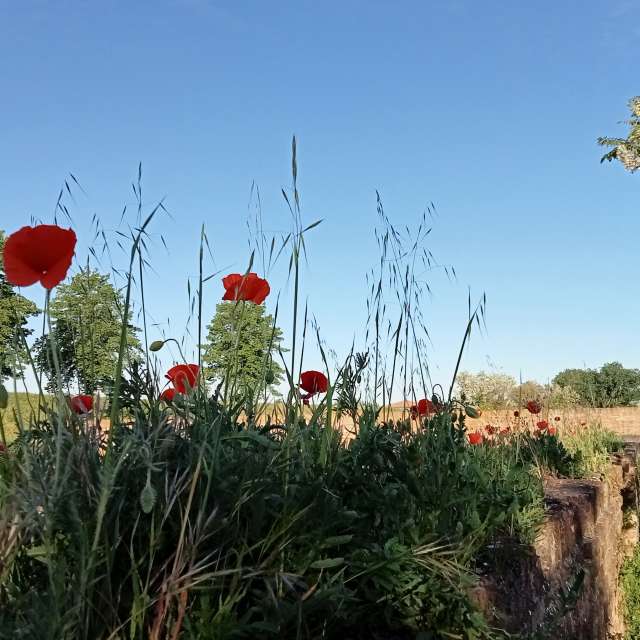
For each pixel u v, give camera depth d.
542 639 2.40
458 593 2.09
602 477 6.38
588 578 4.46
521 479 3.77
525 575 2.86
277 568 1.67
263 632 1.56
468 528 2.64
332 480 2.10
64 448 1.50
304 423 2.38
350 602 1.85
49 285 1.30
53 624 1.19
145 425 1.73
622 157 16.67
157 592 1.46
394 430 2.71
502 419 7.50
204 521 1.52
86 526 1.34
